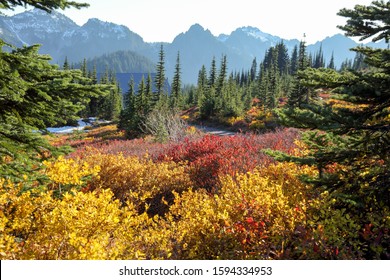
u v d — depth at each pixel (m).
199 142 11.88
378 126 4.43
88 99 4.17
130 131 28.78
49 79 4.07
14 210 4.15
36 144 4.35
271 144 11.39
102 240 3.59
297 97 28.42
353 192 4.71
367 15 4.70
